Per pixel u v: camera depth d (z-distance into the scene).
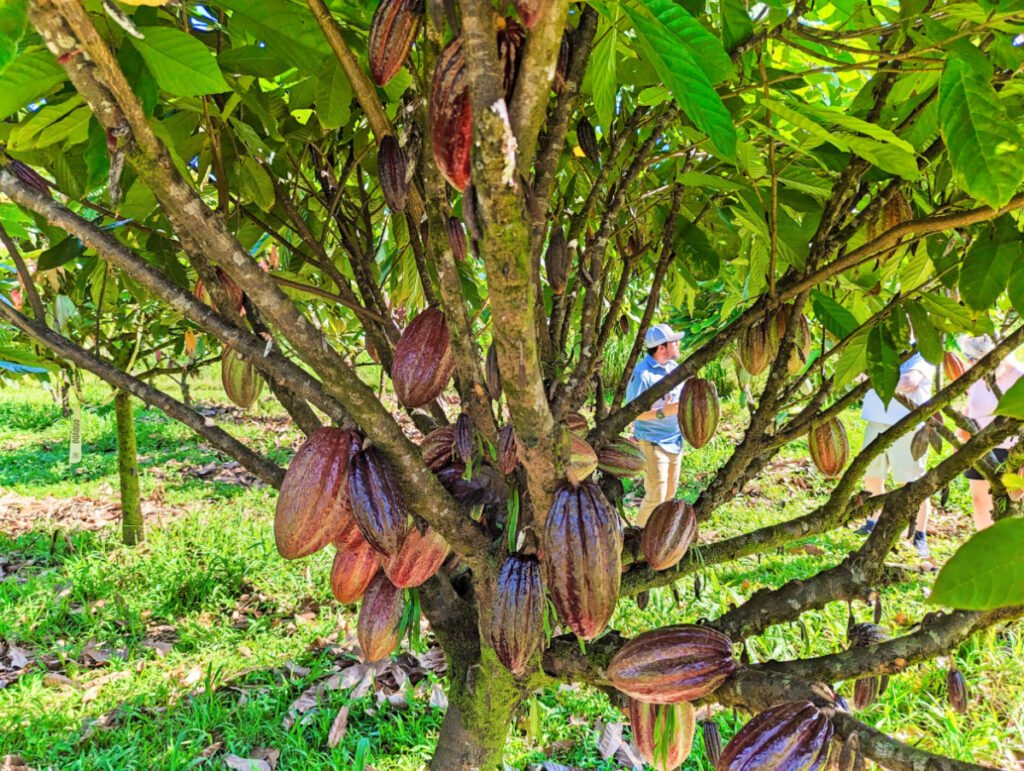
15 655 4.18
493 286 0.67
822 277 1.33
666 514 1.41
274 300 0.87
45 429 10.70
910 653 1.12
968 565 0.54
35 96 0.92
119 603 4.72
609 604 0.94
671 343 5.50
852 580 1.34
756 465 1.68
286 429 10.38
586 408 6.43
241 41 1.37
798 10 1.08
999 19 0.84
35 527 6.35
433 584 1.57
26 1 0.66
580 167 1.94
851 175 1.39
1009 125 0.81
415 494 1.12
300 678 3.98
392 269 2.14
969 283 1.34
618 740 3.46
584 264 1.34
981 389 4.21
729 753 1.07
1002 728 3.61
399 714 3.63
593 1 0.81
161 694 3.79
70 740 3.40
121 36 0.92
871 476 6.12
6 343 2.67
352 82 1.03
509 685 1.46
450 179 0.72
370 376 6.70
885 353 1.56
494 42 0.57
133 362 3.55
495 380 1.18
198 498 7.30
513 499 1.12
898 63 1.30
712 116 0.75
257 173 1.54
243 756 3.32
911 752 0.95
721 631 1.39
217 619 4.77
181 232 1.07
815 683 1.13
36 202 0.90
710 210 2.03
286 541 1.08
